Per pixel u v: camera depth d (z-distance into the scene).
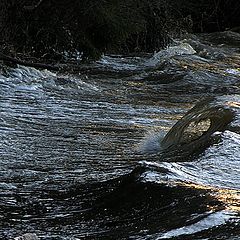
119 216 8.66
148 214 8.39
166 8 52.66
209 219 7.39
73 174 12.27
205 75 36.22
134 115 22.28
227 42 58.62
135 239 7.37
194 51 48.66
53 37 38.94
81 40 40.50
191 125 15.63
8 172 12.42
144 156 14.52
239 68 41.44
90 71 36.84
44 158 14.06
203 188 8.88
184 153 13.09
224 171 10.37
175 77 35.25
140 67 40.59
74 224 8.56
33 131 17.53
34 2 36.19
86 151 15.13
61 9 38.88
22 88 26.22
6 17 34.56
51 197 10.28
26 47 37.25
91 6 39.94
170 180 9.41
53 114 20.98
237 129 13.52
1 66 28.69
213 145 11.81
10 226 8.56
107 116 21.52
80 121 19.94
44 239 7.80
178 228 7.38
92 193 10.25
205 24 71.94
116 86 31.34
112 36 42.22
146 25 48.91
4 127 17.72
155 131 18.23
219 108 15.41
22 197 10.30
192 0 70.62
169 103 27.17
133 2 44.72
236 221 7.23
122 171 12.50
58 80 29.00
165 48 49.88
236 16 72.94
